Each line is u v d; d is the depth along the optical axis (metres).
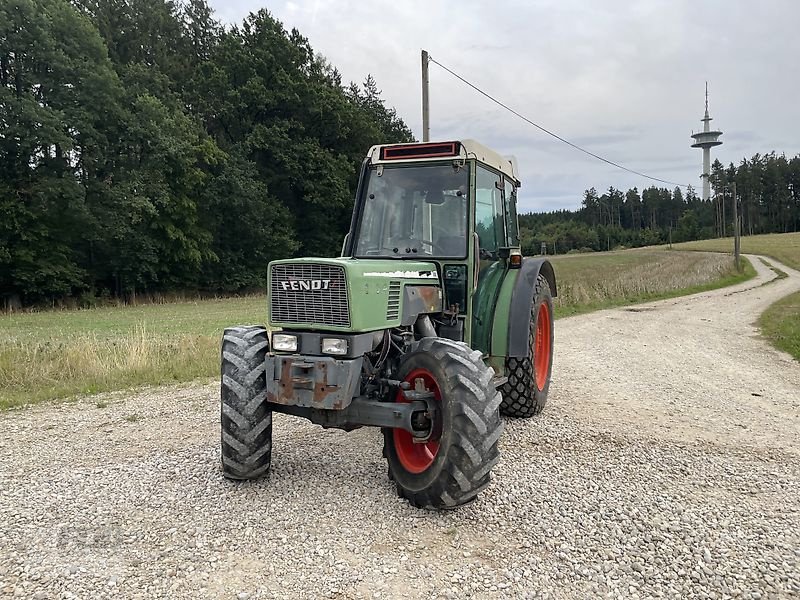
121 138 31.41
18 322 21.17
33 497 4.37
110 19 37.38
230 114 38.31
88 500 4.29
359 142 42.94
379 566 3.35
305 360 4.07
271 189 40.06
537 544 3.62
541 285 6.77
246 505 4.16
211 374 9.17
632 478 4.72
